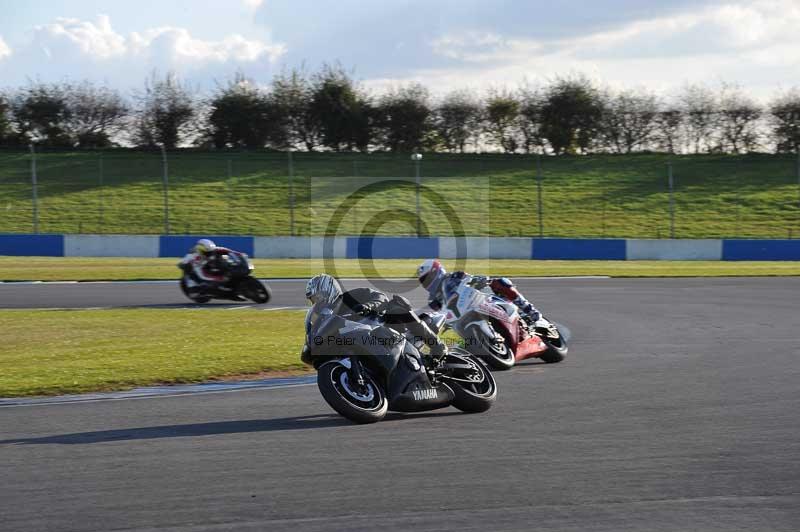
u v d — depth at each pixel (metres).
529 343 24.72
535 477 12.73
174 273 57.62
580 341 30.05
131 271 58.72
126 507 11.38
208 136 119.06
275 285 51.59
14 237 74.94
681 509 11.23
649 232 88.38
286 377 22.80
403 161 111.38
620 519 10.84
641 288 50.81
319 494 11.91
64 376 21.97
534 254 78.50
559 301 43.88
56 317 36.03
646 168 110.50
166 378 21.95
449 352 18.16
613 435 15.56
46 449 14.67
